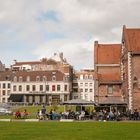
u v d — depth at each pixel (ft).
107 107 253.24
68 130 128.47
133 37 278.26
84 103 243.19
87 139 99.81
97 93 295.48
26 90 545.85
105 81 295.28
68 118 216.54
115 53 318.45
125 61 278.87
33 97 542.57
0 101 568.41
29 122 175.83
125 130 128.36
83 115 214.28
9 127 140.77
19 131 122.62
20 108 353.72
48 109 333.62
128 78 264.72
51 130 128.06
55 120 201.36
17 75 554.05
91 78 614.75
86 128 138.21
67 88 543.80
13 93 548.31
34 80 545.85
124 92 280.92
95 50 320.50
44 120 200.44
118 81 295.48
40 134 112.68
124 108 261.24
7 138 99.66
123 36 293.43
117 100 260.01
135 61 266.16
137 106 261.03
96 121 191.72
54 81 542.98
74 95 611.47
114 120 204.74
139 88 262.47
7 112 282.97
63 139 99.60
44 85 543.80
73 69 638.12
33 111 320.70
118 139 99.71
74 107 299.17
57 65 609.83
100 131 124.47
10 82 564.30
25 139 97.96
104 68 310.45
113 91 295.48
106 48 321.93
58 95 540.52
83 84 613.93
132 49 267.18
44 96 540.93
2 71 593.42
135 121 193.57
